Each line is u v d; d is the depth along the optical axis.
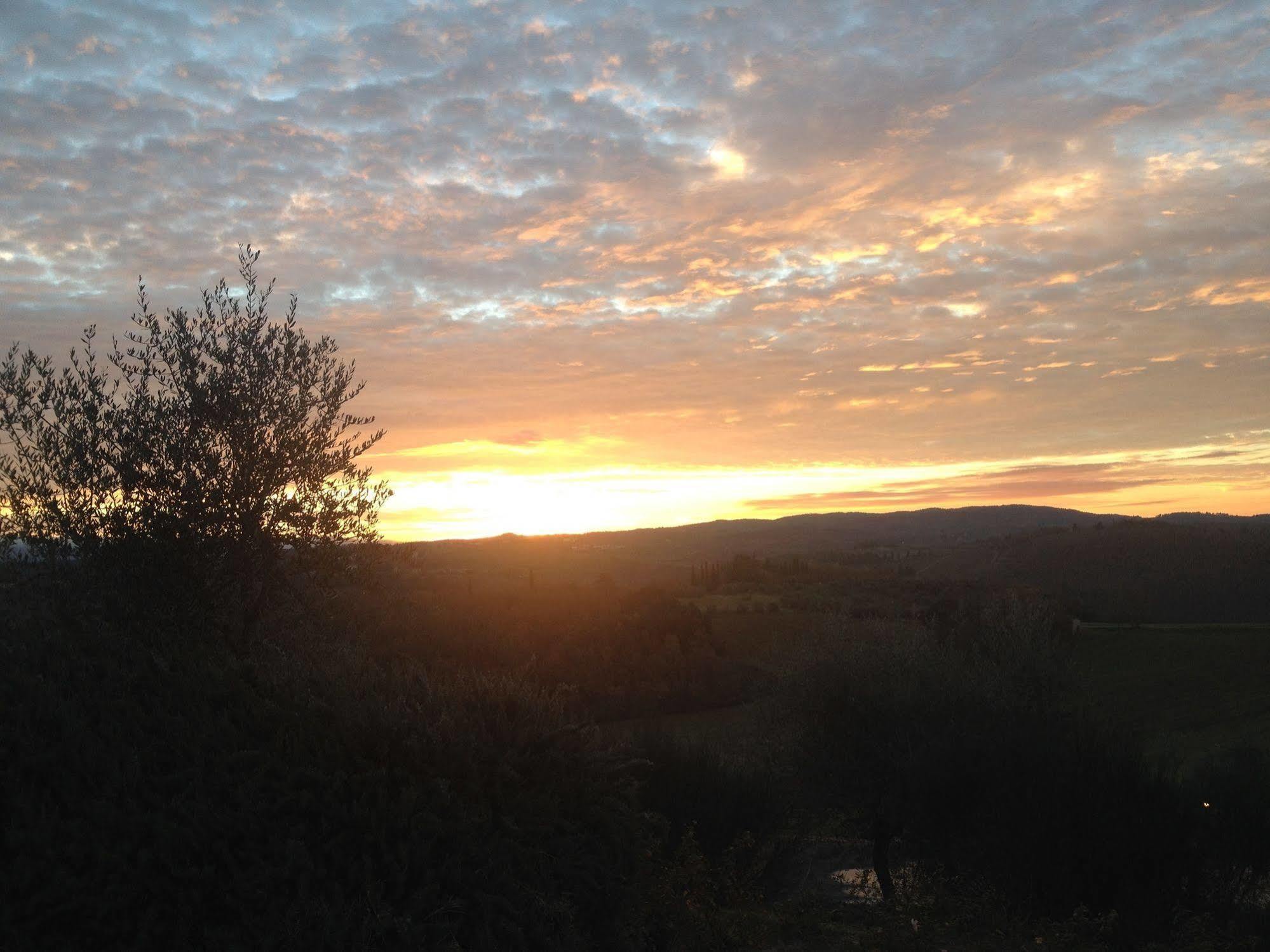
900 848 14.63
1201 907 9.10
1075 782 9.27
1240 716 33.44
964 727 12.66
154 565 6.99
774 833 11.76
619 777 6.79
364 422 8.34
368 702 5.89
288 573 7.83
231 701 5.60
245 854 4.53
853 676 16.38
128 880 4.29
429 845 4.94
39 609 6.39
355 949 4.38
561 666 37.41
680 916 6.70
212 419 7.52
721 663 39.22
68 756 4.68
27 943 4.00
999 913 8.38
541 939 5.08
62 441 7.24
